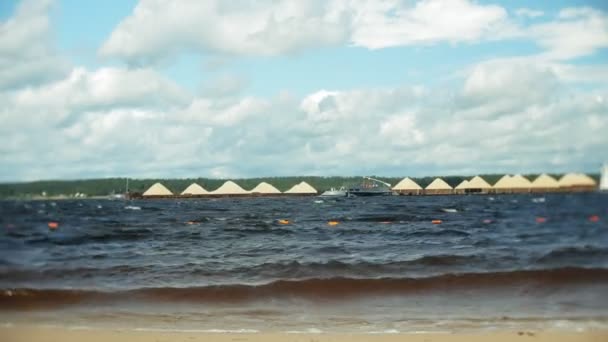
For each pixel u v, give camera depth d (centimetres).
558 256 1881
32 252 2100
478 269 1686
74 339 1034
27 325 1142
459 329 1086
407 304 1313
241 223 3120
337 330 1091
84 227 2788
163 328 1114
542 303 1302
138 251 2131
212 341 1009
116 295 1412
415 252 2055
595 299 1325
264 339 1021
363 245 2275
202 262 1880
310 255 2022
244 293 1427
